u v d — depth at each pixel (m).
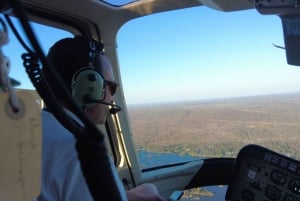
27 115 0.47
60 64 1.35
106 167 0.53
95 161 0.52
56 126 1.12
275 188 1.83
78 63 1.36
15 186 0.47
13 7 0.40
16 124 0.46
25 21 0.41
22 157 0.47
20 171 0.47
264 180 1.87
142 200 1.88
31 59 0.51
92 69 1.37
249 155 1.94
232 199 1.98
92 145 0.51
